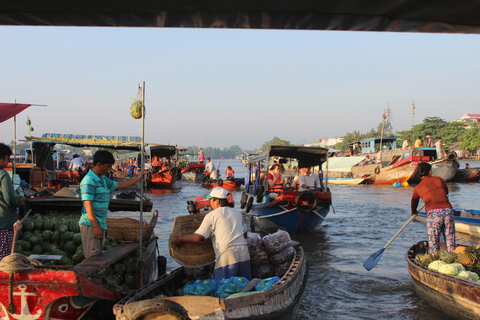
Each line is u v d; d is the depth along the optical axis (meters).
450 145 89.56
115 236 6.34
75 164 18.00
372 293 6.86
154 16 1.78
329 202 12.17
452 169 28.98
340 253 9.62
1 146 5.09
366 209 17.02
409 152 30.19
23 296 4.25
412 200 7.34
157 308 3.66
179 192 26.50
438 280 5.90
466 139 85.44
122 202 9.68
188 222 6.70
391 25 1.87
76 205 9.22
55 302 4.36
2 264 4.08
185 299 4.30
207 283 5.11
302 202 11.51
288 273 5.62
